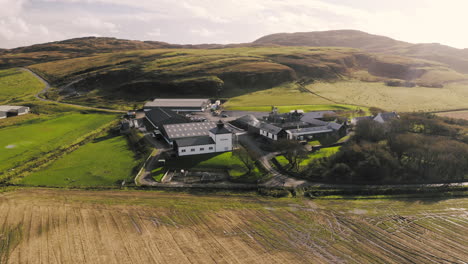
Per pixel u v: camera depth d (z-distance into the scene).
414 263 50.78
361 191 77.00
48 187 78.75
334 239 57.16
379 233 59.59
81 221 61.50
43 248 52.84
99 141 118.12
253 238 56.75
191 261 49.94
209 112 173.25
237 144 110.50
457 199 74.94
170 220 62.41
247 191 77.19
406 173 85.12
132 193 75.38
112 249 52.75
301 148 91.81
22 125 140.38
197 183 80.44
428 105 182.62
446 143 92.44
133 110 178.38
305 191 76.75
